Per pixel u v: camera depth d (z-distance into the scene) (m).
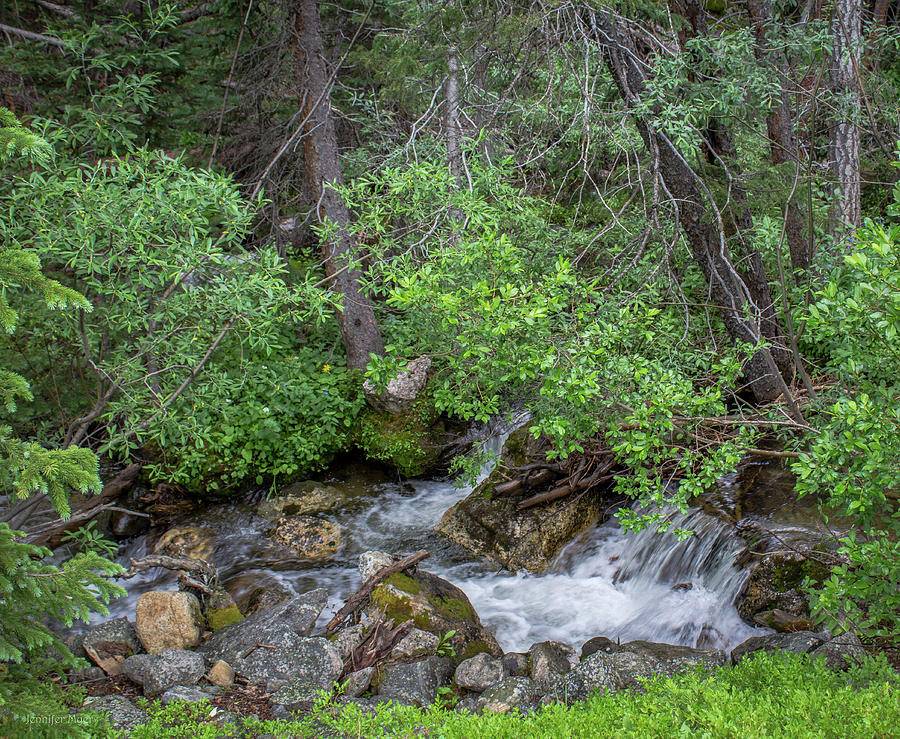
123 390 7.31
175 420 7.65
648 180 7.67
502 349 5.55
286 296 7.29
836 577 4.35
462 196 7.11
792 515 6.96
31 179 6.61
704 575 7.02
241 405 9.63
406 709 4.94
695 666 5.34
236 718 5.25
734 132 8.16
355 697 5.55
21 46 9.36
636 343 7.09
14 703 3.62
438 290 6.29
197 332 7.50
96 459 3.86
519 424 9.77
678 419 6.24
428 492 9.77
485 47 7.73
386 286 7.60
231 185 7.92
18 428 8.44
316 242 12.93
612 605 7.35
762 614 6.23
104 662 6.01
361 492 9.77
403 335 9.77
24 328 7.50
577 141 8.08
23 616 3.75
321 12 11.29
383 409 10.06
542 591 7.74
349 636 6.23
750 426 6.77
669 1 8.23
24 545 3.61
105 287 6.91
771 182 7.27
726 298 8.07
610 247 8.55
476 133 8.61
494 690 5.42
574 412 6.10
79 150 8.52
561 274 5.64
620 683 5.25
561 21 7.22
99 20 10.12
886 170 9.25
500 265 5.86
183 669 5.71
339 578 8.11
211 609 7.10
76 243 6.64
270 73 11.00
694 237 7.85
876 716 3.58
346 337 10.41
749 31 7.17
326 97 10.05
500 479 8.87
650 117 7.20
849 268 5.12
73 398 8.55
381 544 8.75
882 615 4.28
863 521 4.42
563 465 8.49
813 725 3.65
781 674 4.42
